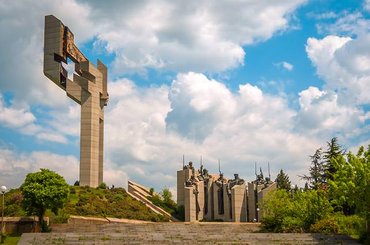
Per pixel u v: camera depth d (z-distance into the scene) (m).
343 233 41.44
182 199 78.88
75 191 68.81
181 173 80.38
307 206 46.25
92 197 66.94
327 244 36.88
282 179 92.25
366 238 36.91
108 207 64.94
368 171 37.38
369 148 39.09
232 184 77.69
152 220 66.75
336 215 45.94
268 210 48.81
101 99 81.94
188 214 73.94
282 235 39.88
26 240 34.75
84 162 74.81
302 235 39.75
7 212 51.56
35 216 46.75
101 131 81.38
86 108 76.38
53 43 72.00
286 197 49.25
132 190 82.56
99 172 79.31
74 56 76.25
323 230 42.50
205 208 79.31
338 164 39.97
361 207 37.53
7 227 44.50
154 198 80.56
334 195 40.44
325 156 70.44
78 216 56.72
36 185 44.00
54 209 45.47
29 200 43.81
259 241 37.69
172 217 74.19
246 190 77.88
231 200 76.56
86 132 75.81
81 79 77.00
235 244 36.31
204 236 39.69
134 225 51.09
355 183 37.72
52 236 36.12
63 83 75.75
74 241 35.03
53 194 44.09
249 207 76.56
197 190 77.38
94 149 75.88
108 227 49.47
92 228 48.78
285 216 46.88
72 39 75.81
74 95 76.25
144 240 36.53
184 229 48.44
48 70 71.88
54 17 72.56
